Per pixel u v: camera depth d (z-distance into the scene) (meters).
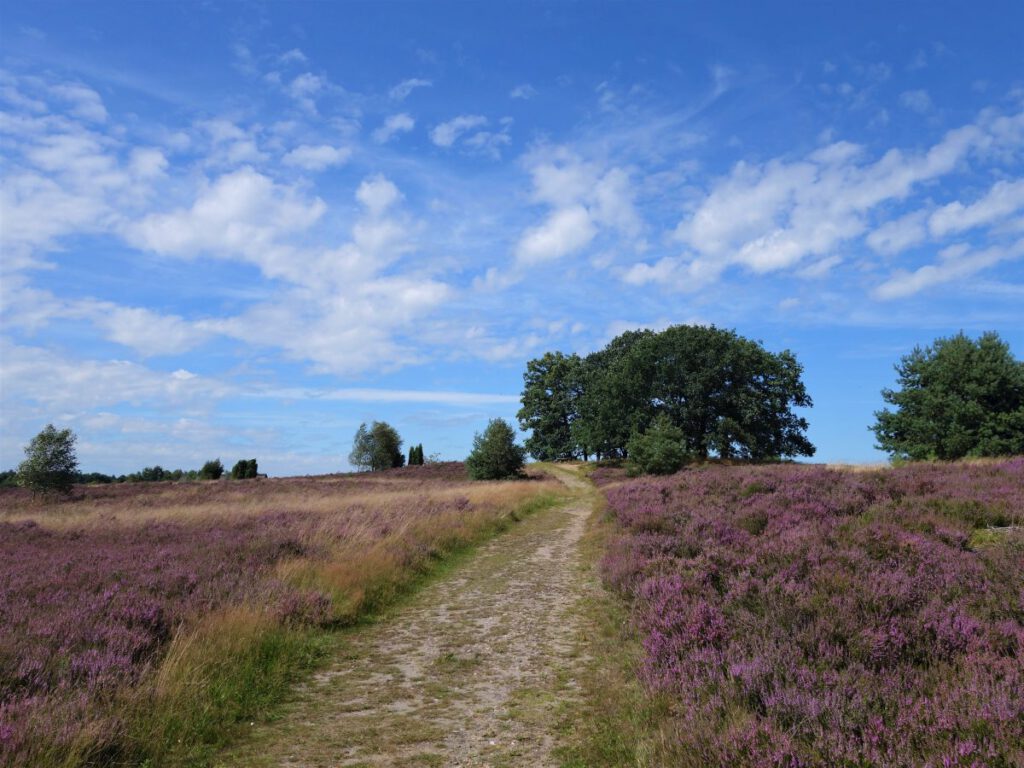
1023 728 3.58
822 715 4.16
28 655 6.02
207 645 7.08
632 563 9.83
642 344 60.00
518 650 7.90
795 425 57.97
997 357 32.00
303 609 9.04
